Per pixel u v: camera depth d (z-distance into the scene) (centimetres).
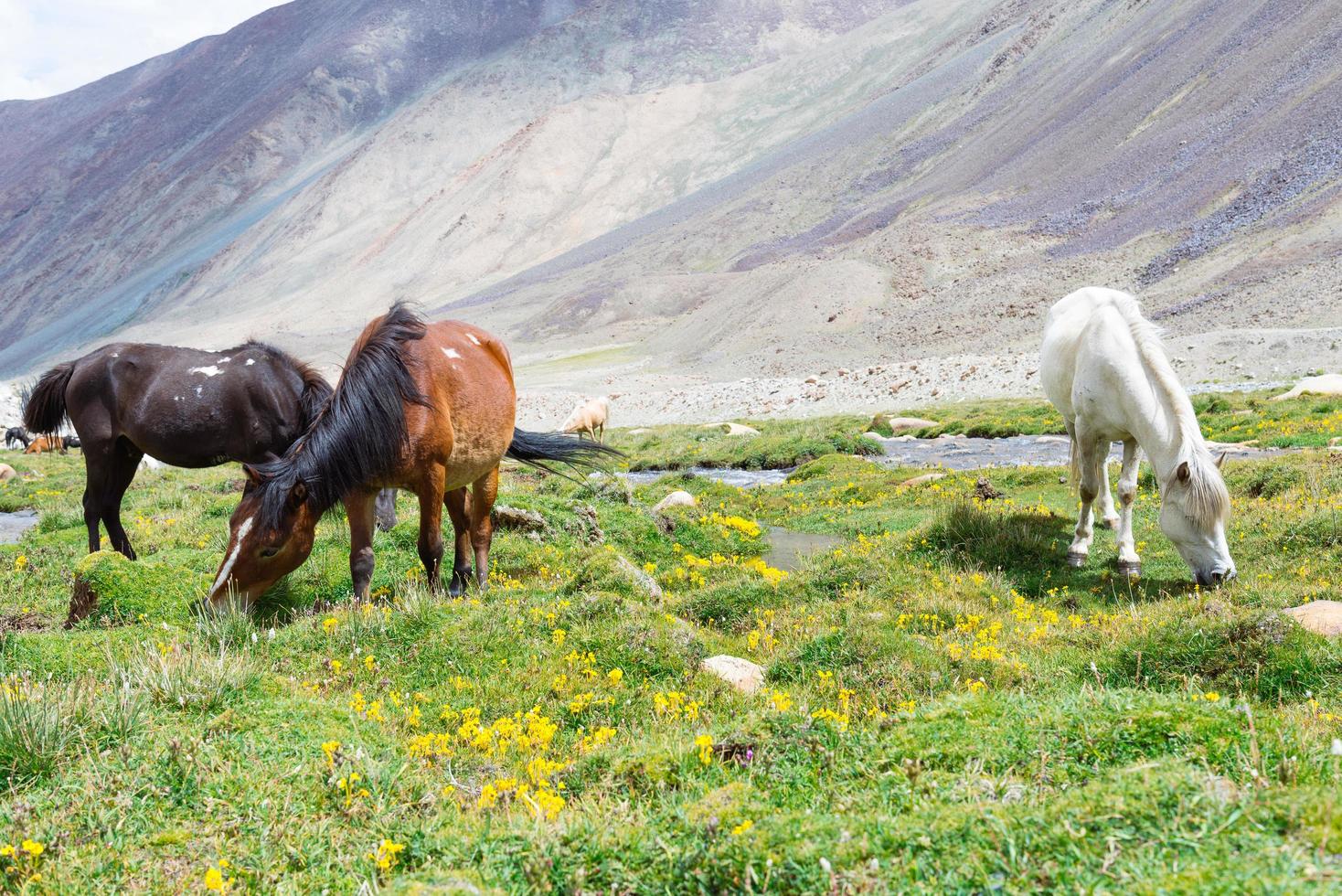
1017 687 630
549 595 859
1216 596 769
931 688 612
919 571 941
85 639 722
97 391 1102
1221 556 866
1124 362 940
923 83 17775
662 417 5053
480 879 341
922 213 10719
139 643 700
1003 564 1029
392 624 745
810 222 13738
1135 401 927
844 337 7650
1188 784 321
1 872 382
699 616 877
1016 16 19625
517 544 1151
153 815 428
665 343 9356
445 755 525
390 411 812
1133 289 6819
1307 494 1144
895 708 585
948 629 797
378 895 350
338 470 812
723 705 608
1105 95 11725
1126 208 8612
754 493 1803
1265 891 250
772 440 2639
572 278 14612
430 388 849
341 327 16412
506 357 1021
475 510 970
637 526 1302
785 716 476
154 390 1087
